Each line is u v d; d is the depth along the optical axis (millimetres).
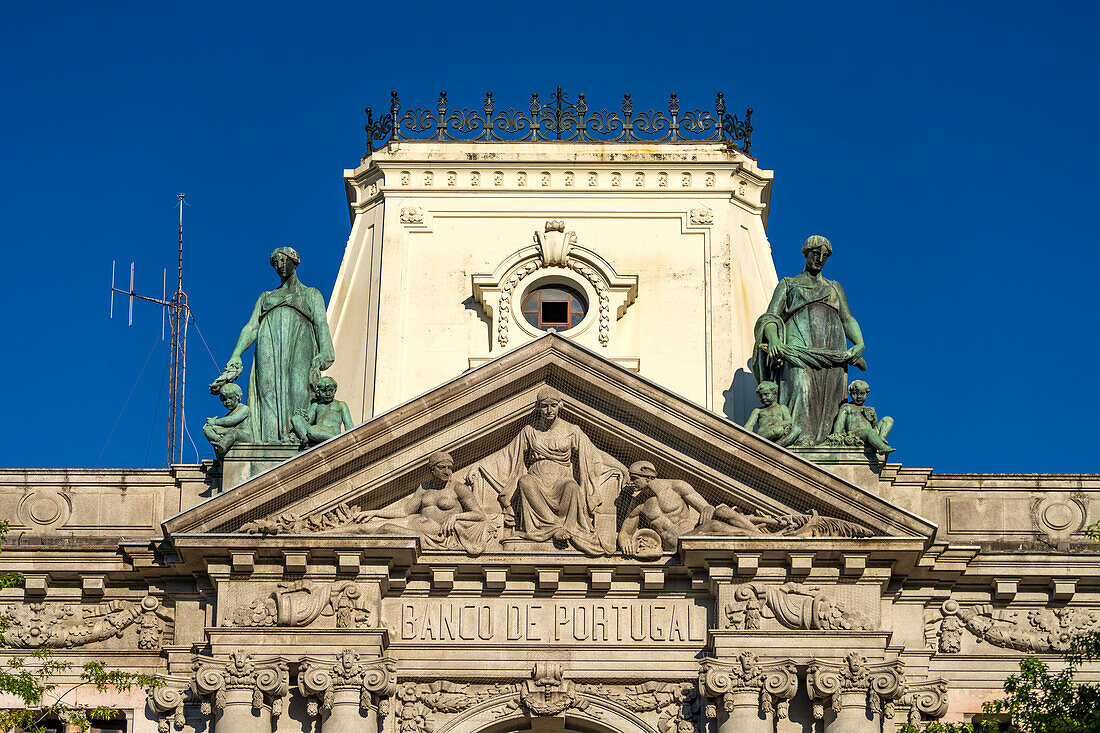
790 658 67750
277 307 72875
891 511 68188
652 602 69375
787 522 68812
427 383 77875
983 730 64438
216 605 69062
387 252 79875
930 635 70375
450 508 69500
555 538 69312
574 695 68625
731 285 78875
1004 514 72000
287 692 67875
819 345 72062
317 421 71688
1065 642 70375
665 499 69500
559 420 70375
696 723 68500
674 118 82250
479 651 68938
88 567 70750
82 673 70438
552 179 80625
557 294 78875
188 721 69250
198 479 72188
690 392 77312
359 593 68562
